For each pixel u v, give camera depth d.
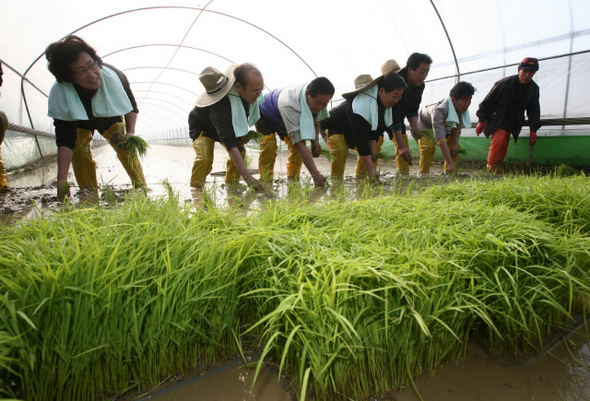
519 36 6.91
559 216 2.09
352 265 1.08
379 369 1.14
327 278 1.05
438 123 5.55
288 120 3.92
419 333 1.17
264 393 1.15
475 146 8.30
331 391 1.08
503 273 1.35
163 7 7.75
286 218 1.72
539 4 6.28
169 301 1.12
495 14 6.87
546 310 1.41
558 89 6.68
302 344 1.07
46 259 1.09
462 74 8.23
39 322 0.98
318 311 1.02
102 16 7.41
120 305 1.08
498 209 1.87
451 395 1.15
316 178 3.96
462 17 7.28
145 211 1.70
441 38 7.95
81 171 3.92
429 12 7.50
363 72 9.84
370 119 4.32
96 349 1.07
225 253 1.30
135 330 1.09
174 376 1.22
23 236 1.36
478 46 7.59
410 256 1.21
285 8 8.36
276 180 4.78
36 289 0.99
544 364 1.31
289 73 11.58
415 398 1.13
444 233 1.49
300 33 9.40
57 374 1.04
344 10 8.34
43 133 9.29
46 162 8.89
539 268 1.40
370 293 1.01
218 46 10.27
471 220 1.62
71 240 1.21
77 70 3.01
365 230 1.55
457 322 1.25
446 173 5.60
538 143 7.12
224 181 4.85
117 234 1.32
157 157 12.05
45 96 9.45
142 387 1.17
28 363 0.96
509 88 5.62
